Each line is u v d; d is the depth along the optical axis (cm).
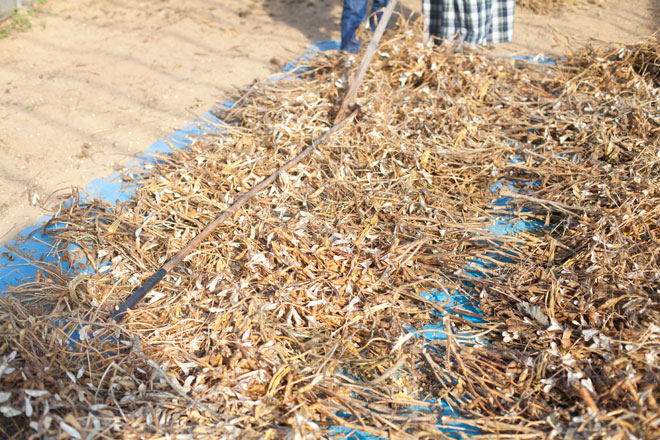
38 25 614
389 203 330
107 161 400
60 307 274
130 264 301
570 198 343
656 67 466
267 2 711
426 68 467
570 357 242
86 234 319
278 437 219
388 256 296
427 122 412
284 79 501
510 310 276
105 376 240
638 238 303
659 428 206
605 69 469
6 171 386
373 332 265
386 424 228
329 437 226
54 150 411
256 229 313
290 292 275
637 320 254
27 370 220
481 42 526
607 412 220
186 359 246
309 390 237
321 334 260
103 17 649
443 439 220
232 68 539
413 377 251
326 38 607
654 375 222
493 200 356
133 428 215
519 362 248
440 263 305
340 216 328
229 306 269
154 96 488
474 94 451
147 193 348
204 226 321
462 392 242
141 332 262
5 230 334
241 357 245
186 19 651
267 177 357
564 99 439
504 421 229
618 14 639
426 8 523
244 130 417
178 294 279
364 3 502
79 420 213
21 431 214
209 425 220
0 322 252
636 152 376
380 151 377
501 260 315
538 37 591
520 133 418
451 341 259
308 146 383
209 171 353
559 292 275
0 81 500
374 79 457
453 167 384
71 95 483
